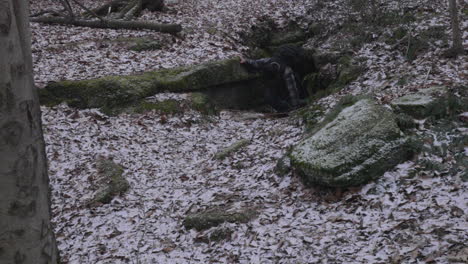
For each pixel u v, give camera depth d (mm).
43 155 1742
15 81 1573
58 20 11562
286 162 5707
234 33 11172
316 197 5074
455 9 7023
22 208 1607
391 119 5336
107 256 4652
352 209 4684
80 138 7227
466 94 5969
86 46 9992
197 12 12703
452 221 4020
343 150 5074
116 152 6934
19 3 1793
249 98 9727
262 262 4086
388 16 9422
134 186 6086
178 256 4484
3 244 1579
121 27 11188
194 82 8891
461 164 4820
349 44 9148
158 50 10125
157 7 12664
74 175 6297
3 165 1554
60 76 8742
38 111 1740
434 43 7820
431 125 5621
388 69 7762
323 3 11742
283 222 4699
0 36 1530
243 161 6402
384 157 5020
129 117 8039
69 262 4645
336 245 4121
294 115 7707
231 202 5344
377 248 3930
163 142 7383
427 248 3729
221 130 7980
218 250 4473
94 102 8234
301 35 11359
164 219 5277
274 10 12406
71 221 5434
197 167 6582
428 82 6539
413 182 4793
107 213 5527
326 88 8758
